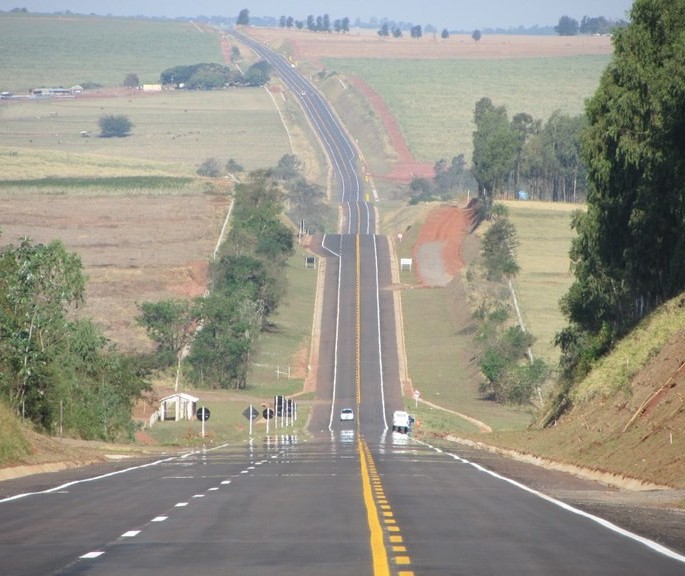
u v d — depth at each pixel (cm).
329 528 6166
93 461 14425
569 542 5600
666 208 16612
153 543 5531
